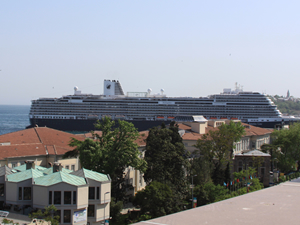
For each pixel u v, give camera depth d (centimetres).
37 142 8219
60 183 5125
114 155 7025
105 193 5659
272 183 10738
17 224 4469
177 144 8494
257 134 15125
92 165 6938
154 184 6819
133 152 7294
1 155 6944
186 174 9888
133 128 7438
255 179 9162
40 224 4556
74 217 5162
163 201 6619
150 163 7869
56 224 4606
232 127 11012
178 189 7806
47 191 5097
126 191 8150
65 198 5141
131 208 7675
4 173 5650
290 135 12875
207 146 10262
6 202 5325
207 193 7969
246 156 10938
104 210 5700
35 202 5200
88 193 5531
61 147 8119
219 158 10250
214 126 15425
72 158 7975
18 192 5278
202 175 8844
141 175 9294
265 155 10962
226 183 9331
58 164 5691
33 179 5356
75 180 5356
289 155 12694
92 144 7000
